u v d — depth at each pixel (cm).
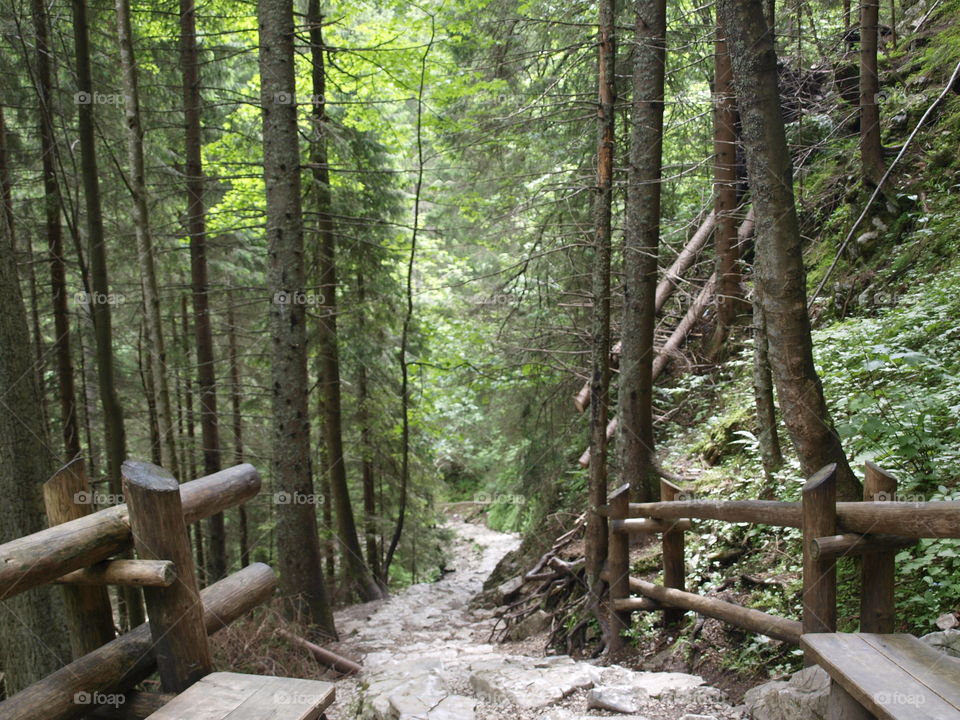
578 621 642
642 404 761
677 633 538
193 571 304
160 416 808
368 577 1167
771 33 426
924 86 975
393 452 1304
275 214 766
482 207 1151
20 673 541
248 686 281
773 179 424
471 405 1558
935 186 862
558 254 1013
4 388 540
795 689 353
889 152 927
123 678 289
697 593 564
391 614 955
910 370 585
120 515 298
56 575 269
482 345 1116
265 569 382
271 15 755
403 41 1095
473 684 495
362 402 1237
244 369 1400
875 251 881
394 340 1259
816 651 281
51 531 275
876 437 523
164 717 254
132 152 787
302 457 776
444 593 1137
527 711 431
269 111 762
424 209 1734
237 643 584
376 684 511
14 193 996
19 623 539
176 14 961
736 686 443
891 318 703
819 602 342
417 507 1378
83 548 278
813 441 426
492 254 1248
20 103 895
